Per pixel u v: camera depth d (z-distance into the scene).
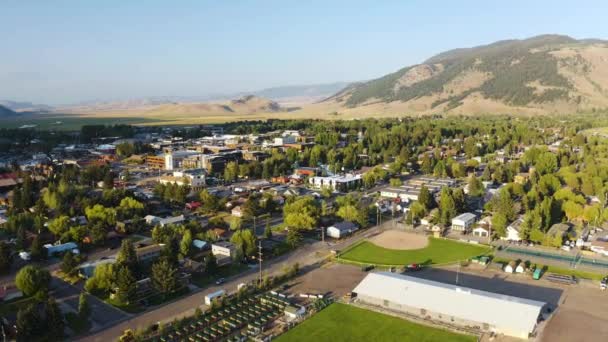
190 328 106.19
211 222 183.38
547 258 151.12
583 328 104.62
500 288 127.75
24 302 119.44
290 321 110.38
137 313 114.38
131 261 130.00
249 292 124.81
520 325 101.50
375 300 119.25
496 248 160.88
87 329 106.06
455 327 106.81
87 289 125.00
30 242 164.00
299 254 157.00
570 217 191.62
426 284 120.25
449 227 186.00
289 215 179.38
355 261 149.50
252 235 154.62
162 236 161.25
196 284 132.00
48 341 99.94
